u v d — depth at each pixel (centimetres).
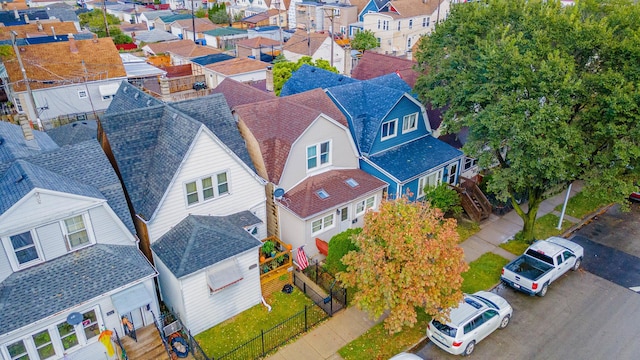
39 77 4450
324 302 2142
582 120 2236
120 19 11150
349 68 4481
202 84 5588
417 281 1695
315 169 2680
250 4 11312
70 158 1983
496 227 2894
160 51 6731
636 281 2388
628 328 2053
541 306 2205
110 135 2173
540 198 2580
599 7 2622
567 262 2352
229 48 7950
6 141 2164
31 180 1675
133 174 2159
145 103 2581
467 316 1892
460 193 2998
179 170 2072
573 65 2133
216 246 2016
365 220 1895
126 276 1814
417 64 3253
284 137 2531
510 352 1928
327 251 2450
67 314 1658
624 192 2089
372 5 8088
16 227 1630
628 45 2066
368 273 1747
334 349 1934
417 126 3136
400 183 2727
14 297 1617
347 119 2875
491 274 2420
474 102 2595
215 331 2028
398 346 1961
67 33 6481
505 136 2295
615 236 2808
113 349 1769
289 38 7500
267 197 2606
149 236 2091
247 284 2119
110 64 4875
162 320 1984
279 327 2048
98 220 1847
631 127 2091
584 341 1981
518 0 2806
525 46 2308
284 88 3566
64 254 1798
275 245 2566
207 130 2095
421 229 1802
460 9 2962
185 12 11419
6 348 1562
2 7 9325
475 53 2648
